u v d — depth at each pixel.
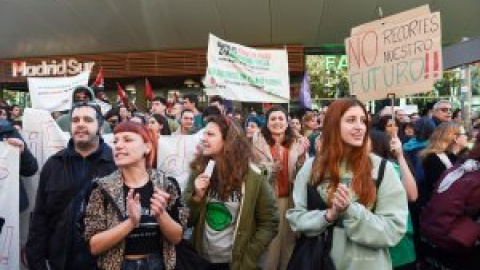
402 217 3.17
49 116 5.40
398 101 18.08
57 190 3.92
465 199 3.63
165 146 5.55
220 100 8.55
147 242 3.14
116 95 20.09
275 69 8.66
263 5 15.22
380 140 4.50
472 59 8.37
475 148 3.78
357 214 3.04
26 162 4.89
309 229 3.22
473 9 14.95
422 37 5.00
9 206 4.69
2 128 5.04
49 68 17.89
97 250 3.04
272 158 5.61
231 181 3.82
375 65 5.34
